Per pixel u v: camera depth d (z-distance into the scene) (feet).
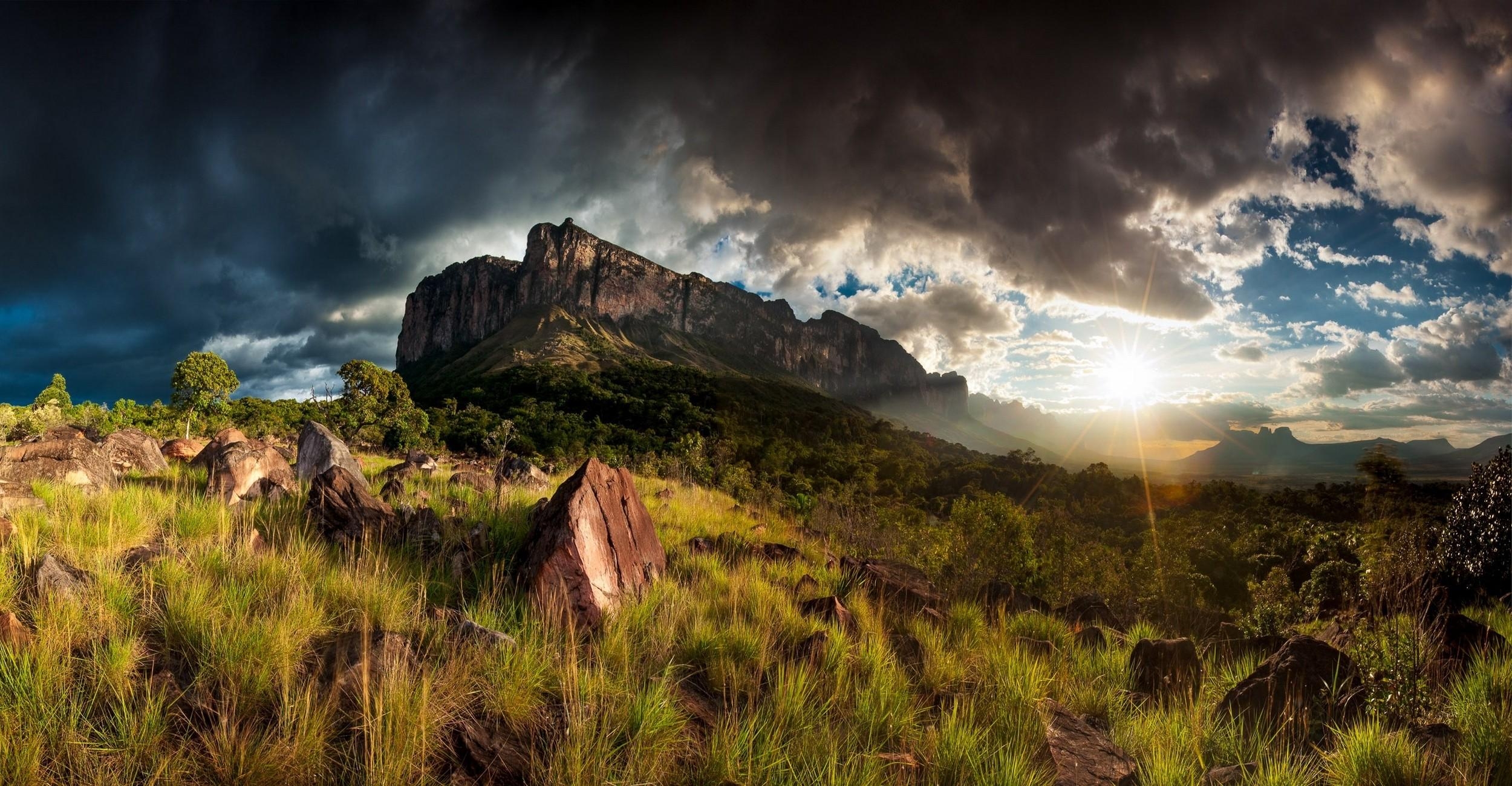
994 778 12.14
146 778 9.71
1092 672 19.90
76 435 31.71
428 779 10.53
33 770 9.25
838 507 63.82
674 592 21.63
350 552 19.94
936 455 621.31
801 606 22.89
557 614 17.74
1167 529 41.34
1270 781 12.04
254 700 11.72
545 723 12.78
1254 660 20.71
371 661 12.95
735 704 14.37
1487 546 31.48
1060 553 45.37
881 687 15.66
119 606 14.14
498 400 492.13
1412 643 16.71
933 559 40.09
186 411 167.63
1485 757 12.41
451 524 25.07
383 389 274.57
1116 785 13.03
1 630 12.34
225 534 20.44
